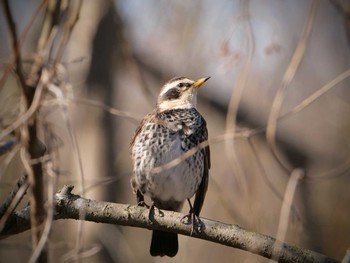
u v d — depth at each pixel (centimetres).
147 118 1102
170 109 1124
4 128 962
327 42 1571
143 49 1476
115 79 1455
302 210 1561
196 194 1109
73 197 923
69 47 1449
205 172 1107
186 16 1439
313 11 1027
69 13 1123
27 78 1002
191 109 1127
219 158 1447
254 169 1434
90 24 1449
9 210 892
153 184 1069
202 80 1173
